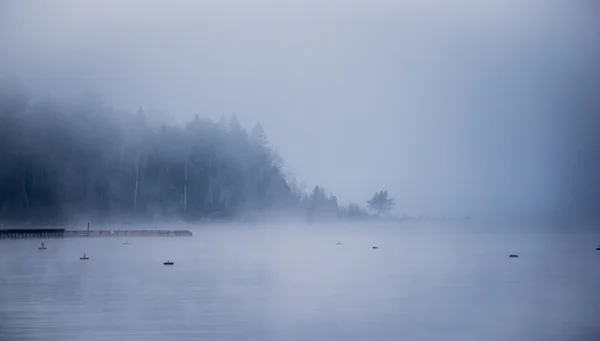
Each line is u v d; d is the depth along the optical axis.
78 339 11.72
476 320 13.51
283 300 15.82
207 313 14.12
